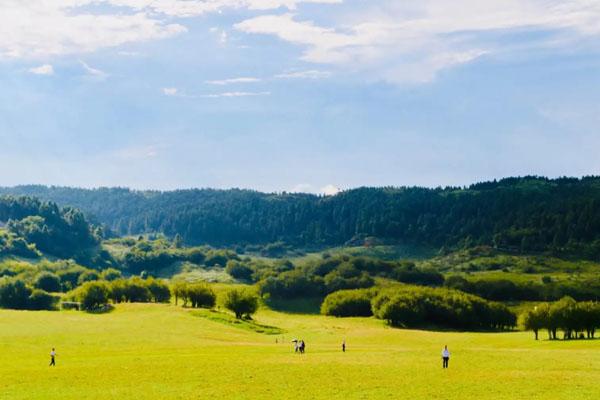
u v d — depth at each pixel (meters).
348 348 114.06
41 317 153.38
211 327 149.25
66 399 61.84
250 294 187.75
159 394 64.06
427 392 64.19
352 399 61.31
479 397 61.62
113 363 84.62
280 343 125.19
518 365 82.62
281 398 62.16
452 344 129.88
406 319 195.25
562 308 142.75
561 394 62.47
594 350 103.75
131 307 191.62
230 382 70.06
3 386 68.19
